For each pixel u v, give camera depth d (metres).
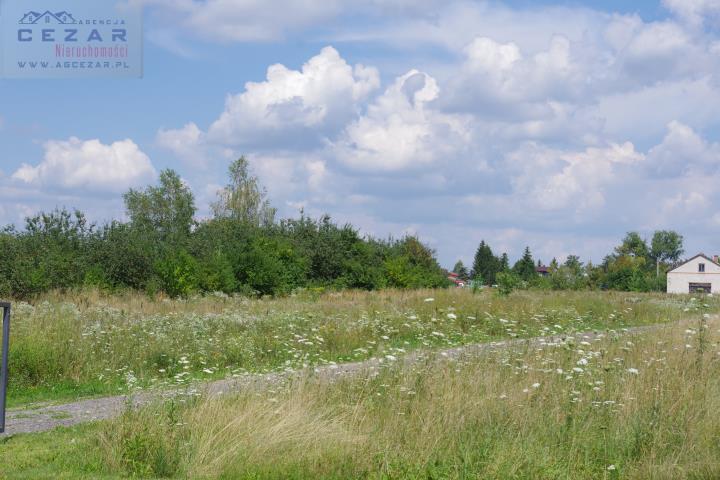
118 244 33.09
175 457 7.20
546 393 8.95
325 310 22.39
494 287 31.69
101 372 13.09
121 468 7.16
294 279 39.84
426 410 8.27
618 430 7.90
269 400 8.38
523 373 10.12
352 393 9.22
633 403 8.59
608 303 26.75
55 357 12.85
